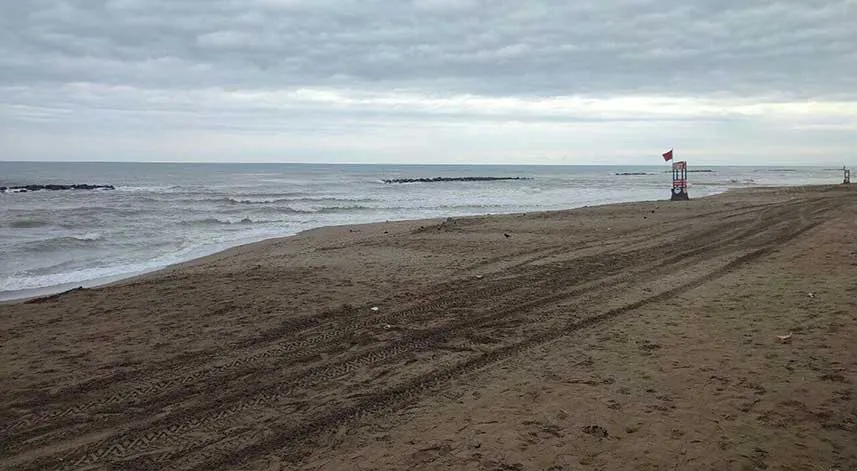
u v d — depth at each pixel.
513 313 8.00
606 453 4.00
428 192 53.03
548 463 3.88
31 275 13.91
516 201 39.81
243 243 19.25
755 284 9.09
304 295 9.55
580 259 12.50
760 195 34.53
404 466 3.91
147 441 4.48
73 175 89.44
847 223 16.42
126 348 6.82
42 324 7.92
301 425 4.66
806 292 8.36
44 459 4.23
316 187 61.34
